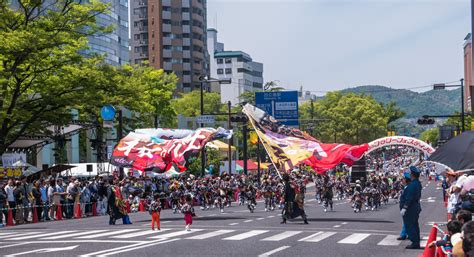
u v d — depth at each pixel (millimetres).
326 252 15961
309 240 19000
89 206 35438
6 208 28547
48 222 30094
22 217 29922
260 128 28625
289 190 26219
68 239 19609
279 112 61156
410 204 16875
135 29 157250
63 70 38875
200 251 16062
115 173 40219
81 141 73062
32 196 30875
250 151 119562
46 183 33031
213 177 44281
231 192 44438
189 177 46125
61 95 39250
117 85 40094
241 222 27109
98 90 40188
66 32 39375
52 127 49000
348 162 28000
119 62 107625
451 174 20172
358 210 36250
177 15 157125
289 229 23125
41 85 38844
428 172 108875
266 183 38406
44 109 39594
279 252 15891
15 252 16125
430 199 52500
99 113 41781
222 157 77875
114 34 104188
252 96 126062
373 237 20000
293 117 60938
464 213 10586
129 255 15211
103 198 36625
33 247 17312
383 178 47938
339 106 145875
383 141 61688
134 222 28016
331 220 28344
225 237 19953
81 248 16797
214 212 36344
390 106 175750
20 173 35344
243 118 56250
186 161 29328
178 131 31391
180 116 69625
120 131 43750
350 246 17375
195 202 44125
